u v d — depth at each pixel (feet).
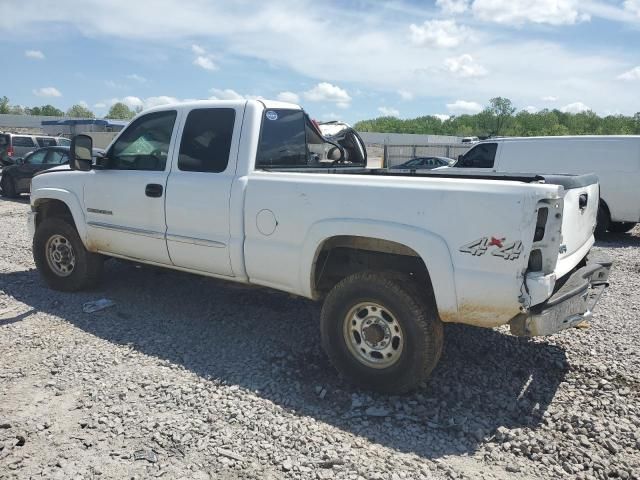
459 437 10.65
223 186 14.25
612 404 11.93
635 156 33.17
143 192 16.08
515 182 10.63
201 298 18.83
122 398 11.80
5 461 9.57
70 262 19.13
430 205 11.22
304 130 16.66
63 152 50.75
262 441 10.30
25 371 13.08
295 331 15.99
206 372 13.14
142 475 9.23
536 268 10.64
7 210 43.21
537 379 13.19
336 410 11.57
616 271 25.29
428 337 11.53
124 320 16.62
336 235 12.41
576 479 9.38
